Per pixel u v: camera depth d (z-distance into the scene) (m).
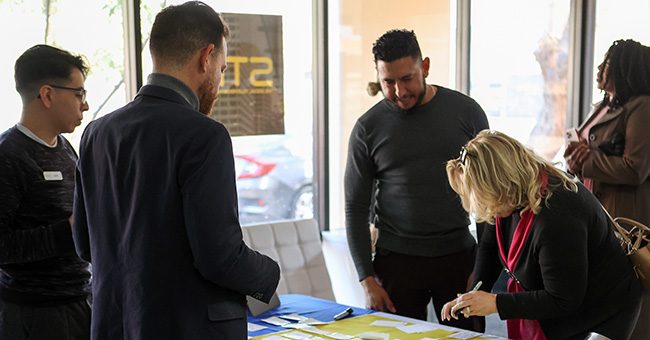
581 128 3.55
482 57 5.25
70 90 2.35
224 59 1.90
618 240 2.43
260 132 4.30
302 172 4.52
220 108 4.10
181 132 1.72
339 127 4.62
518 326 2.47
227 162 1.74
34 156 2.31
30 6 3.47
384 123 3.10
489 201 2.24
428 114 3.04
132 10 3.74
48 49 2.35
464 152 2.29
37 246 2.21
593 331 2.33
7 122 3.45
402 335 2.49
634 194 3.36
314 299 3.20
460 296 2.37
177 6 1.84
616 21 5.87
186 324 1.75
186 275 1.75
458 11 5.11
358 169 3.17
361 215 3.17
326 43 4.49
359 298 4.19
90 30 3.66
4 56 3.42
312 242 4.04
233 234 1.73
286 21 4.35
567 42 5.75
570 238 2.20
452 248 3.06
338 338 2.49
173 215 1.73
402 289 3.10
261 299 1.86
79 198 1.98
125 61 3.78
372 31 4.70
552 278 2.23
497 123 5.40
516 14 5.41
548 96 5.68
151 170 1.74
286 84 4.39
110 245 1.84
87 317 2.45
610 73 3.34
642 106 3.27
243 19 4.16
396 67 2.92
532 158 2.29
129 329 1.78
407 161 3.04
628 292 2.35
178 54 1.80
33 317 2.32
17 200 2.25
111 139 1.83
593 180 3.44
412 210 3.05
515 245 2.35
